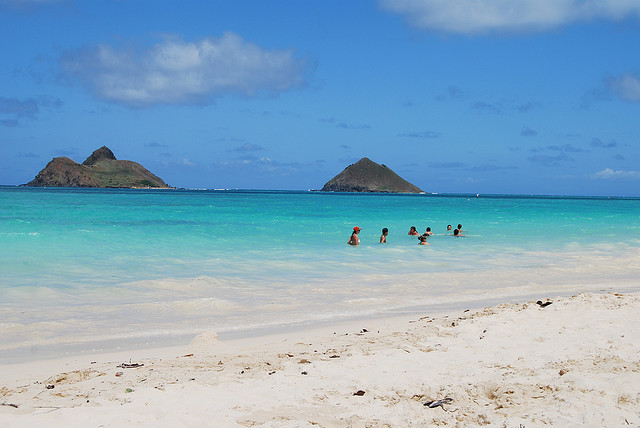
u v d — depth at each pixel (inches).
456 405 210.4
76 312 418.0
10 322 381.4
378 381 245.4
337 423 197.6
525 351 284.8
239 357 296.2
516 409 199.3
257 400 221.0
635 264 724.0
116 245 819.4
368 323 395.5
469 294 518.6
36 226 1099.9
